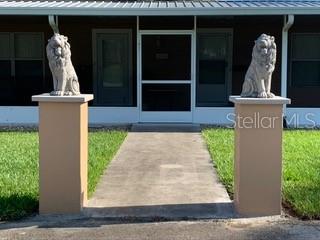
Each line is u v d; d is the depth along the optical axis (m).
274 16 13.00
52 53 5.68
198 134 11.69
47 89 14.28
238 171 5.75
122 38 14.19
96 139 10.73
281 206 5.91
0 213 5.68
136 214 5.76
